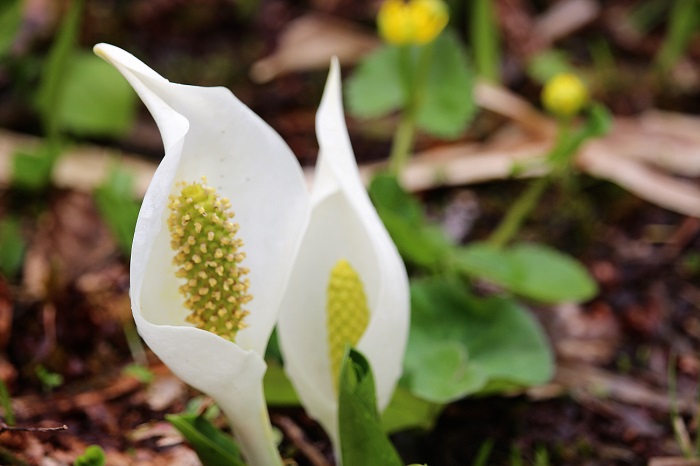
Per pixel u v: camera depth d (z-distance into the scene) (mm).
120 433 701
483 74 1044
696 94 1149
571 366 795
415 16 818
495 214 953
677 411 764
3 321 756
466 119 844
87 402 719
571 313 837
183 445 695
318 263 635
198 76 1117
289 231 598
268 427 608
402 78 849
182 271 575
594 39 1242
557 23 1241
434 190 966
